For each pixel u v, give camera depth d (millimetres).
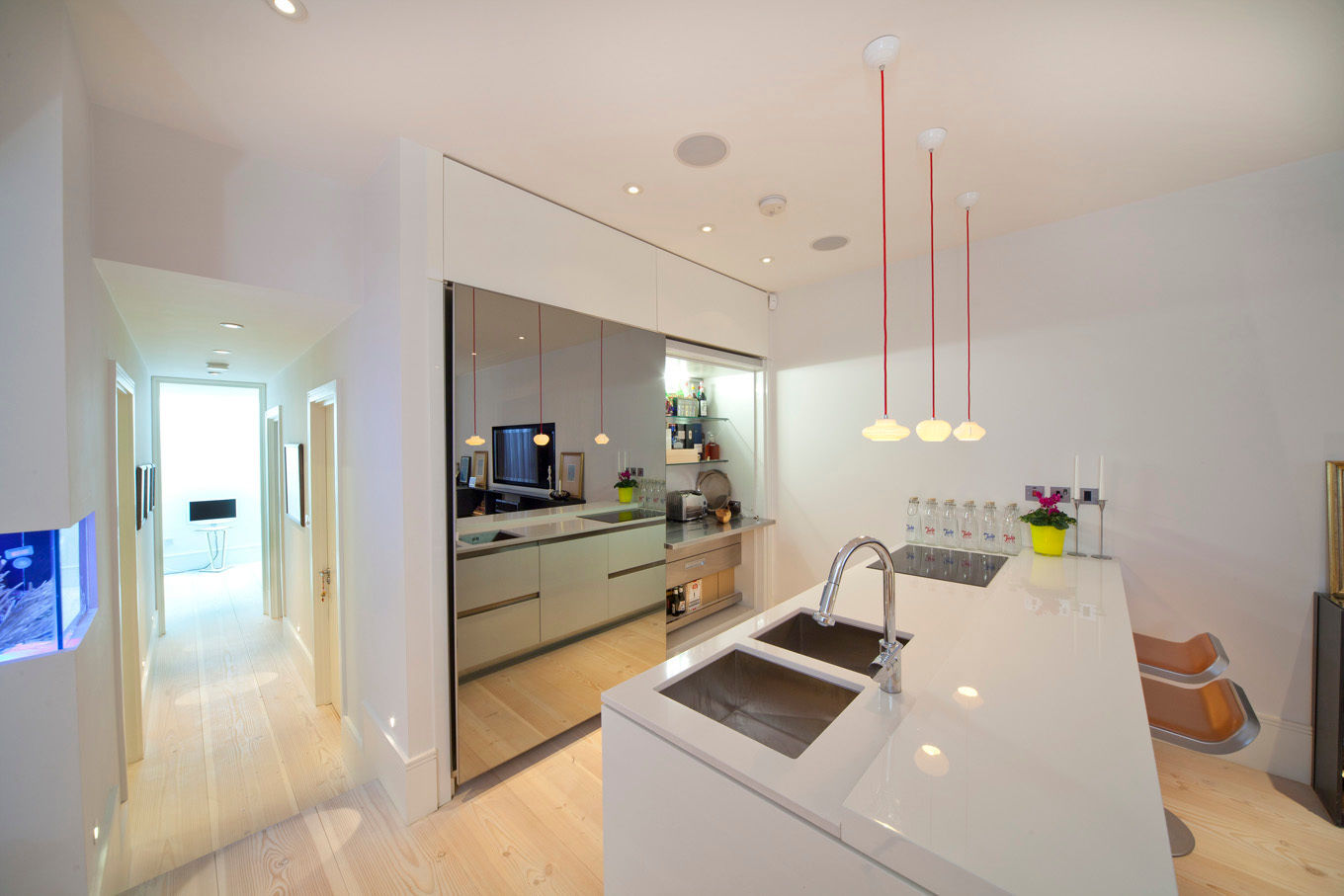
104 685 1701
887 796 802
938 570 2367
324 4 1269
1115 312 2443
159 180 1745
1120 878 632
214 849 2047
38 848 1250
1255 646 2146
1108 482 2465
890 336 3199
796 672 1408
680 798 1046
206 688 3387
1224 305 2199
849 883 785
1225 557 2205
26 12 1202
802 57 1486
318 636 3164
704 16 1329
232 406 7082
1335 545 1990
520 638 2266
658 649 2939
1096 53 1461
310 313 2309
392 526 1948
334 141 1883
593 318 2549
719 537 3621
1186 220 2273
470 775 2062
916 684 1259
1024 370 2697
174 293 2010
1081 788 816
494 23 1345
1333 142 1915
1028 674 1246
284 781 2465
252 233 1937
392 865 1706
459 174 2029
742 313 3529
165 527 6582
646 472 2854
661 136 1873
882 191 2283
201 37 1373
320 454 3104
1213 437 2227
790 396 3723
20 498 1187
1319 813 1898
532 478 2297
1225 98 1656
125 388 2414
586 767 2215
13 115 1190
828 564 3521
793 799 852
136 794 2371
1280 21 1326
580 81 1585
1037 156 2012
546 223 2328
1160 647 2133
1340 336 1990
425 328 1936
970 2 1279
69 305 1289
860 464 3355
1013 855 674
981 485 2846
